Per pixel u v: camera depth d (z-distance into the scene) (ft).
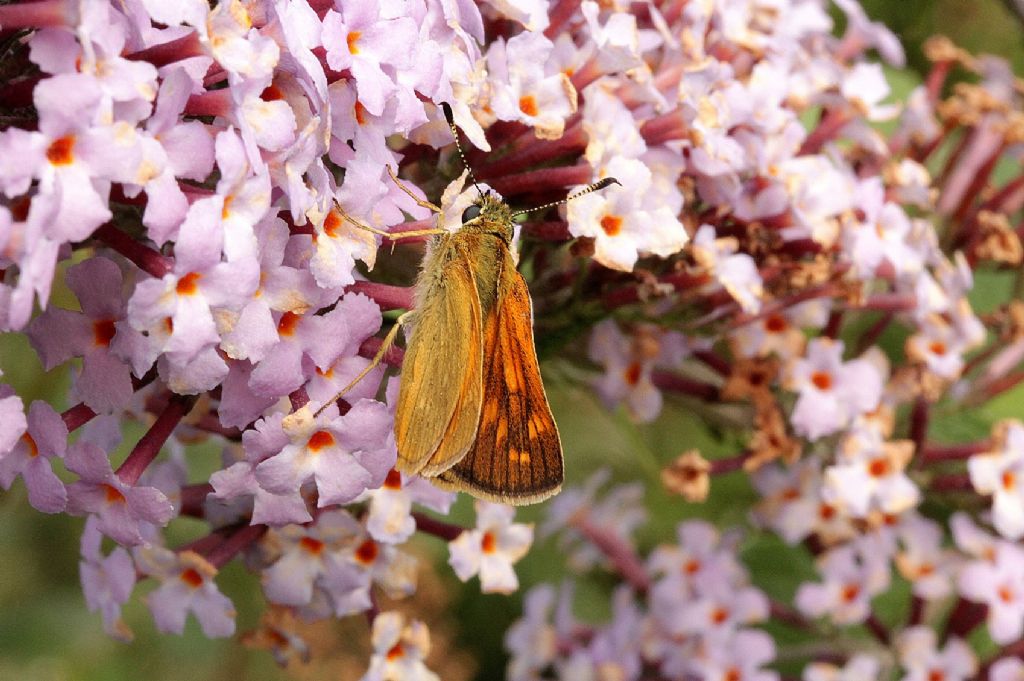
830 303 0.56
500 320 0.50
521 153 0.51
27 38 0.43
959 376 0.58
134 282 0.45
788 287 0.53
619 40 0.50
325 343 0.46
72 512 0.46
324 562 0.50
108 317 0.44
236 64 0.44
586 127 0.50
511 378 0.50
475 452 0.50
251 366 0.45
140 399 0.49
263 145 0.44
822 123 0.56
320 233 0.45
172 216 0.43
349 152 0.46
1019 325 0.58
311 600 0.51
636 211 0.50
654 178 0.51
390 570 0.50
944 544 0.62
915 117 0.58
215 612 0.50
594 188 0.50
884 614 0.62
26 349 0.62
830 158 0.55
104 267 0.44
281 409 0.46
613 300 0.53
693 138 0.51
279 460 0.46
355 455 0.46
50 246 0.42
